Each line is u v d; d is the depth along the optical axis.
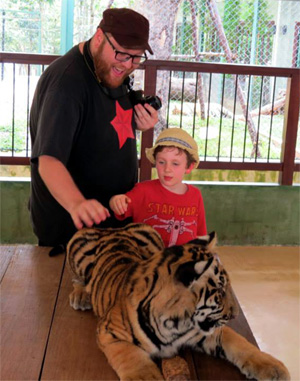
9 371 1.89
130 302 1.92
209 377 1.89
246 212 5.49
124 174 2.82
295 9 7.88
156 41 6.94
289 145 5.43
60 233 2.97
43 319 2.26
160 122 6.68
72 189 2.15
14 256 2.93
